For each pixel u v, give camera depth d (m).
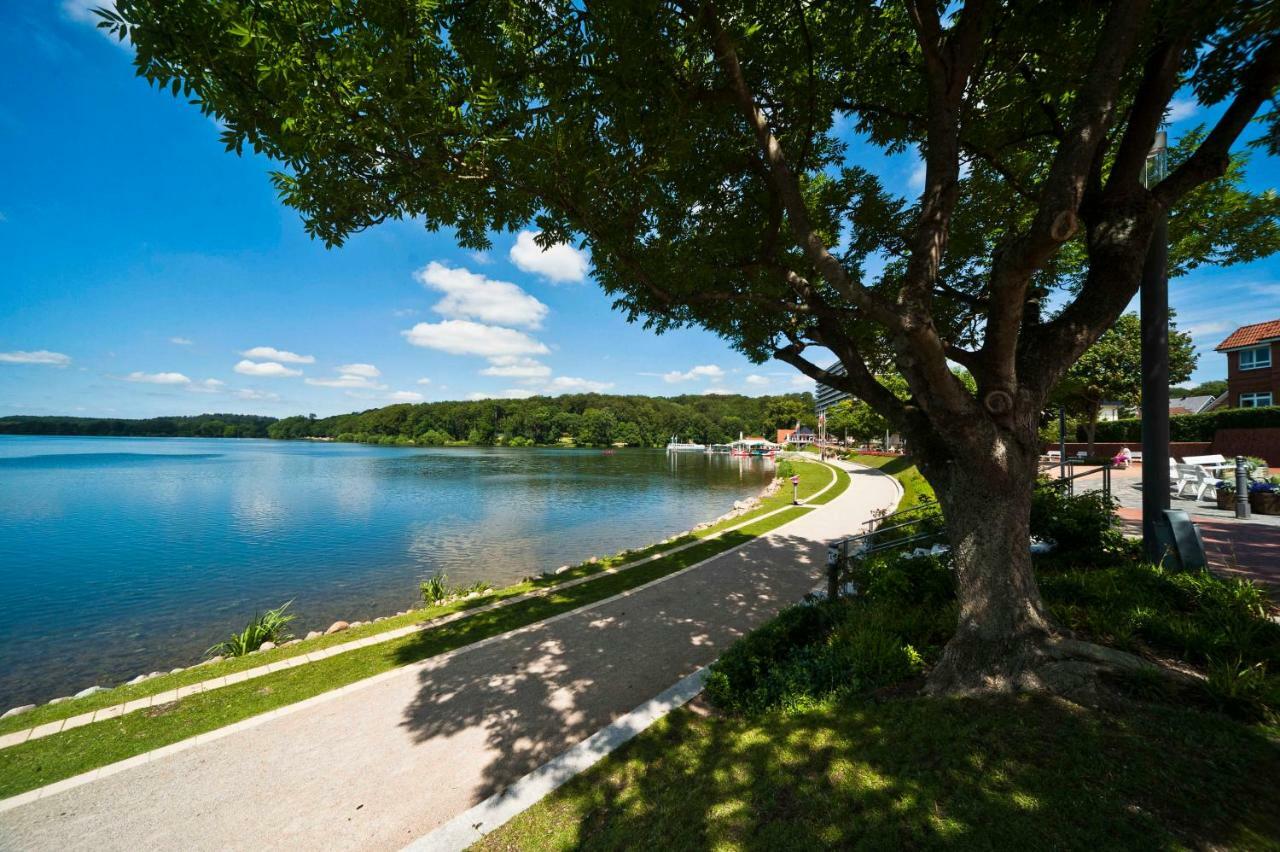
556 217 5.56
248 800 4.14
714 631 7.37
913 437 4.82
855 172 7.02
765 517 17.42
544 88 4.43
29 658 10.04
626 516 26.52
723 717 4.60
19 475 48.31
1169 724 2.92
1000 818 2.43
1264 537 8.16
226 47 3.07
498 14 4.11
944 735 3.18
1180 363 27.53
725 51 3.81
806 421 117.31
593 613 8.34
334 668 6.66
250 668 6.80
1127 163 4.07
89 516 26.69
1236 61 4.09
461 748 4.74
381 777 4.38
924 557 6.71
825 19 4.95
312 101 3.19
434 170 3.99
